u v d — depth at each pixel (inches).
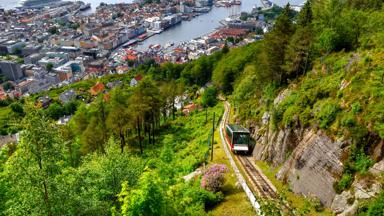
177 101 4547.2
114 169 1211.9
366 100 1160.2
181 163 2105.1
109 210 1027.3
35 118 823.7
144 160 2298.2
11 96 7249.0
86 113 3390.7
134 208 660.7
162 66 6673.2
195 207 1103.6
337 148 1147.3
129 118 2706.7
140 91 2696.9
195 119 3292.3
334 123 1216.8
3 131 4271.7
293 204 1198.9
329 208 1094.4
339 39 1902.1
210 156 1995.6
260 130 1974.7
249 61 4010.8
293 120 1504.7
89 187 1106.1
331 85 1418.6
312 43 2003.0
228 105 3425.2
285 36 2116.1
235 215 1200.2
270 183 1443.2
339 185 1081.4
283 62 2110.0
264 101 2158.0
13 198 969.5
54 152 855.7
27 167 840.3
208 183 1401.3
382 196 904.3
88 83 7396.7
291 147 1489.9
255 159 1814.7
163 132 3240.7
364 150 1072.8
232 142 1923.0
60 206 884.6
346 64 1569.9
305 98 1518.2
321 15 2439.7
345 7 2527.1
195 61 5787.4
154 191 684.1
